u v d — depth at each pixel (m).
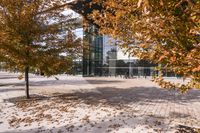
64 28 16.17
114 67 40.31
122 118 10.16
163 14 3.43
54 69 15.54
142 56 3.96
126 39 4.35
